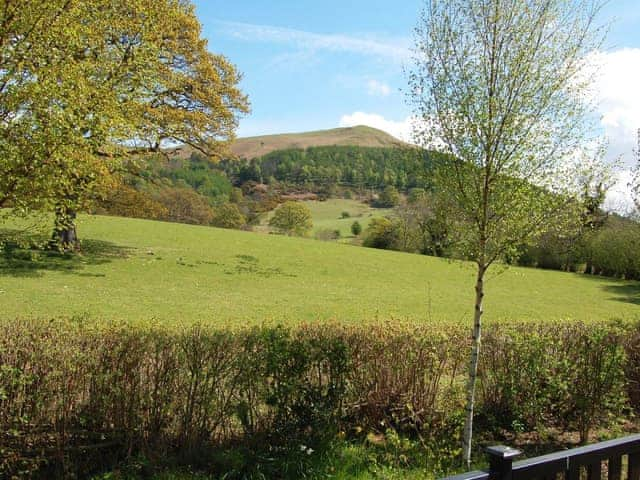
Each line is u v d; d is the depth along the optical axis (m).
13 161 6.32
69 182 7.46
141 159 20.12
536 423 6.96
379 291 24.75
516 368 7.04
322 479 5.05
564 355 7.16
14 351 4.79
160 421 5.19
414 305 21.39
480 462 5.89
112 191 20.95
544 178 5.91
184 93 24.75
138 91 10.32
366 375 6.23
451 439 6.15
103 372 5.01
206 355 5.40
